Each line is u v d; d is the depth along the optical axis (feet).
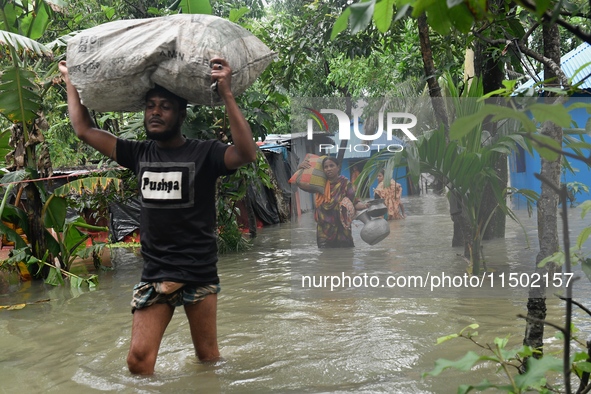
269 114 31.73
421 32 17.24
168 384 11.08
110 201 32.86
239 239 32.71
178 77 11.19
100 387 11.16
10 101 23.31
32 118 24.03
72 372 12.28
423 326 13.97
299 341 13.42
